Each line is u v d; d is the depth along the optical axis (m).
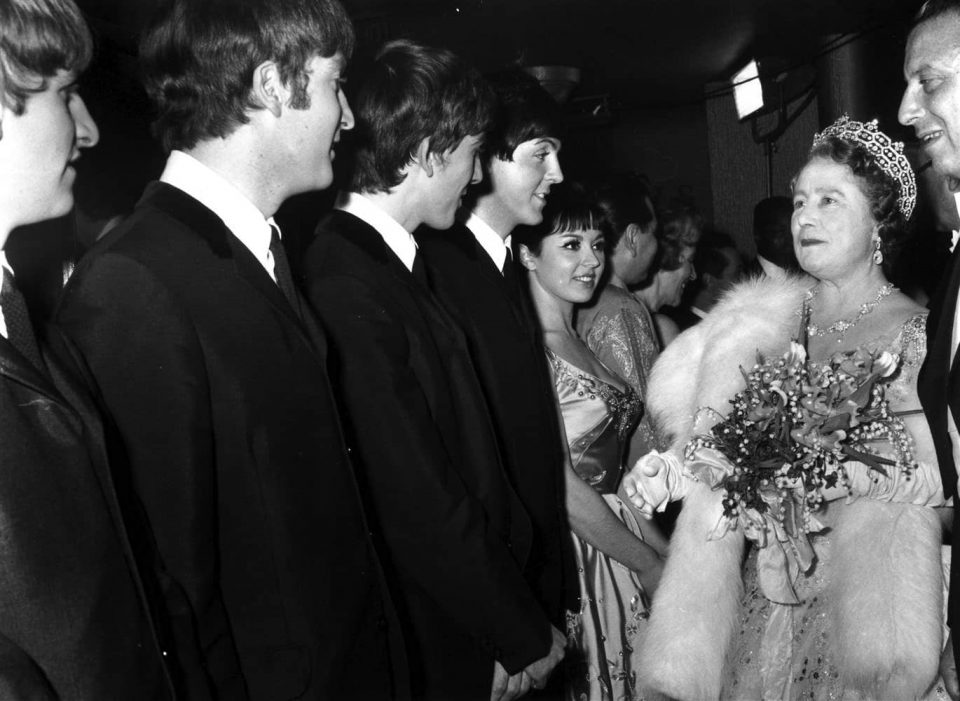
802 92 7.88
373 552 1.86
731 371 2.83
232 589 1.70
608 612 3.09
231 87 1.75
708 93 8.82
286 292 1.87
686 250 4.65
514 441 2.61
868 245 2.74
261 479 1.69
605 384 3.22
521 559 2.41
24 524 1.21
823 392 2.56
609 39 7.13
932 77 2.14
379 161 2.32
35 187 1.36
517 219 2.85
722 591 2.75
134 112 2.88
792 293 2.92
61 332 1.52
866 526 2.57
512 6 6.04
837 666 2.56
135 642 1.31
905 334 2.63
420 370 2.24
